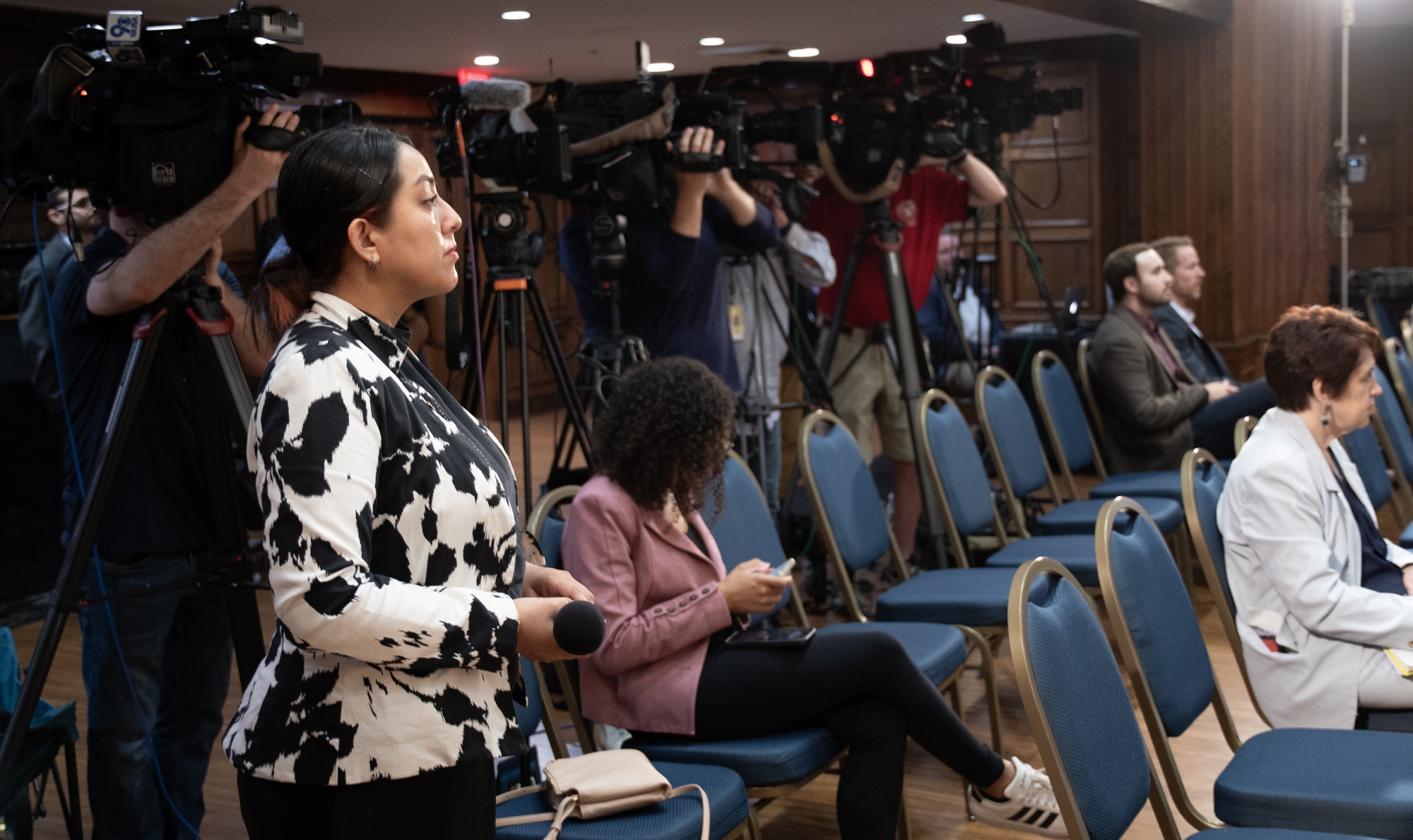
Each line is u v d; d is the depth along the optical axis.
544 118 2.99
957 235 7.23
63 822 2.70
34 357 2.92
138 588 2.20
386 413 1.22
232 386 2.10
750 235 3.67
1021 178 7.39
